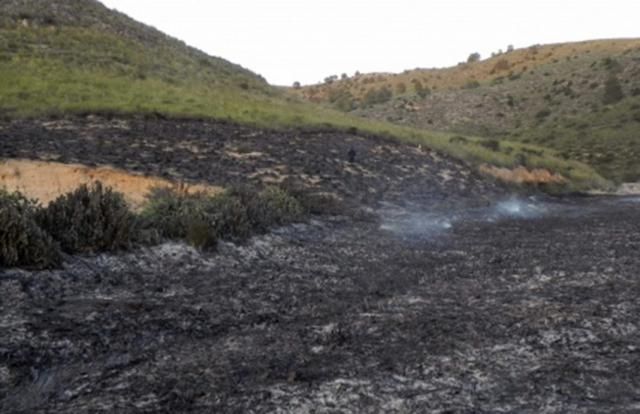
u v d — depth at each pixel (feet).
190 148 92.79
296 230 57.36
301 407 18.79
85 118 101.19
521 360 23.56
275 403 19.01
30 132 87.71
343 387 20.49
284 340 25.91
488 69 491.72
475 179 119.55
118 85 131.34
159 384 20.38
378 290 36.76
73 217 36.76
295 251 48.42
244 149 96.02
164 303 30.27
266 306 31.50
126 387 20.04
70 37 168.04
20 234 31.55
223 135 104.99
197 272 38.11
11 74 122.52
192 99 131.64
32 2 185.98
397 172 106.52
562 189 143.84
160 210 46.19
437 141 144.05
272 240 50.83
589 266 44.45
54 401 18.80
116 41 178.70
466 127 325.42
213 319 28.50
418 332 27.25
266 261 44.09
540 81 376.68
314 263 44.83
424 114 355.15
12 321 24.67
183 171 79.25
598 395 20.11
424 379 21.44
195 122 111.24
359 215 72.69
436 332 27.22
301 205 66.74
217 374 21.50
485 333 27.07
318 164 98.12
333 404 19.11
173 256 40.14
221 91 164.96
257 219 52.95
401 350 24.64
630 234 66.59
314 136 118.21
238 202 53.01
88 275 33.17
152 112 109.29
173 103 123.95
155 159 82.58
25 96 108.68
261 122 119.44
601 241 60.39
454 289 37.32
